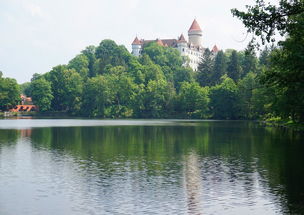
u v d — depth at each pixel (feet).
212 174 89.45
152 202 65.77
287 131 230.68
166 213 60.03
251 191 73.00
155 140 173.99
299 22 99.71
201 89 527.40
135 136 197.06
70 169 95.76
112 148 141.28
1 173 90.38
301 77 107.04
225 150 134.72
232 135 201.46
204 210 61.36
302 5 98.48
